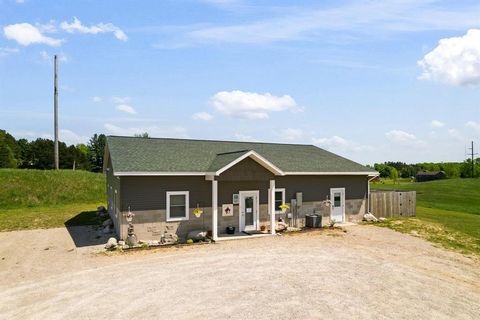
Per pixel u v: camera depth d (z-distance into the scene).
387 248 17.00
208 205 19.44
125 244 16.89
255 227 20.86
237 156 18.95
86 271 12.88
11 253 15.95
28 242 18.12
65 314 9.16
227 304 9.66
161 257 14.77
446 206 37.41
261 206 21.08
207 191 19.44
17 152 83.50
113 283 11.43
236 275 12.12
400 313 9.46
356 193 24.62
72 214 26.86
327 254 15.34
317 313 9.20
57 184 35.03
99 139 89.12
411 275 12.84
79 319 8.85
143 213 17.92
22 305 9.84
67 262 14.23
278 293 10.48
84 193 35.00
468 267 14.58
